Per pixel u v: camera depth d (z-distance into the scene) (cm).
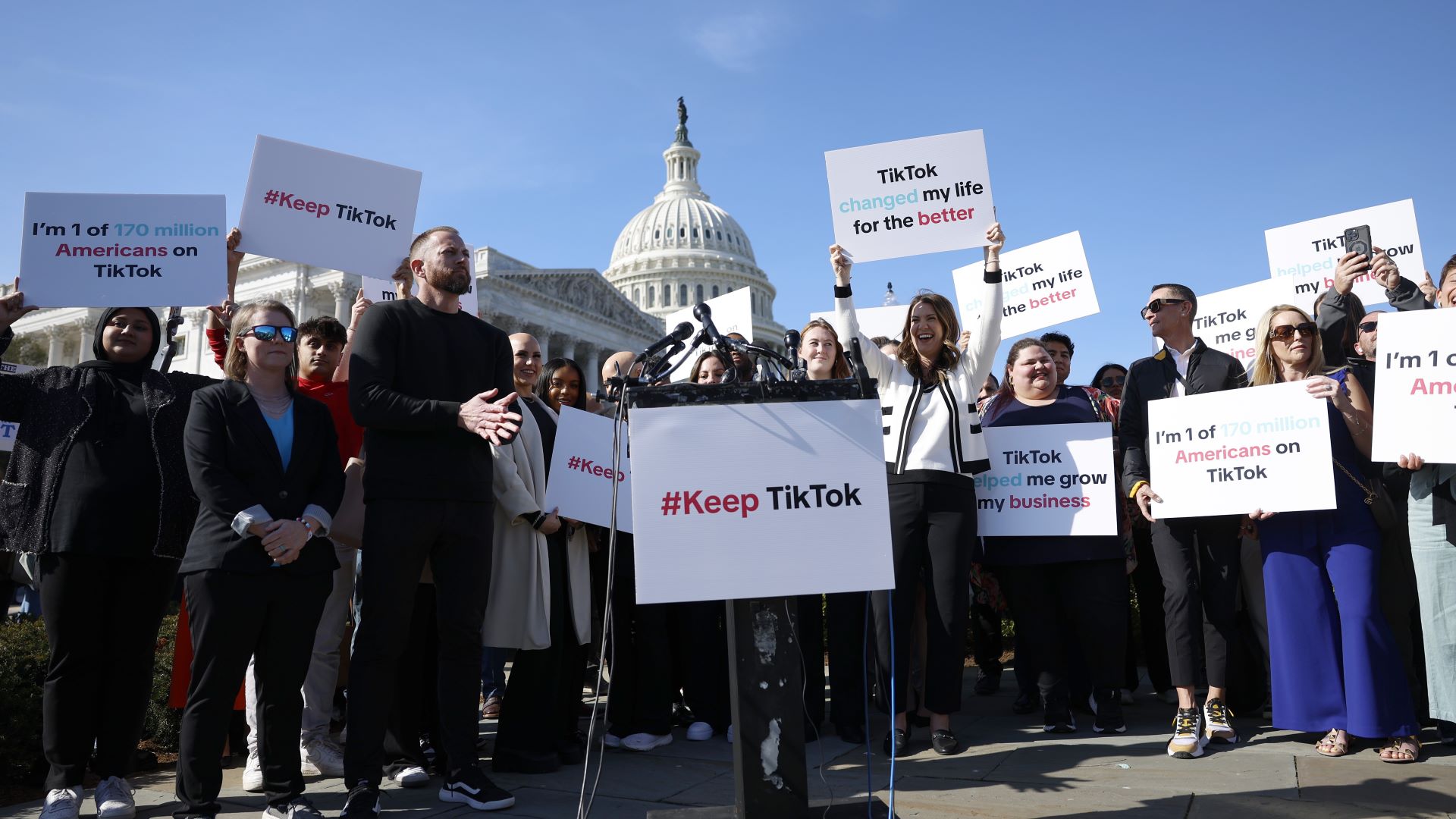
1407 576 555
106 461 441
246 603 400
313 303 5728
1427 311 471
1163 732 582
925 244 578
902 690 538
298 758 418
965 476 543
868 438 313
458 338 459
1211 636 550
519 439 525
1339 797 419
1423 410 465
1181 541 545
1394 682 491
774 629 326
